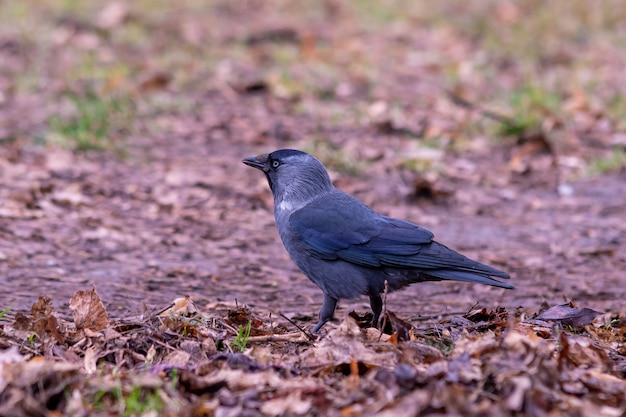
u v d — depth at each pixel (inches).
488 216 552.7
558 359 276.1
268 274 445.7
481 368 267.4
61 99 717.9
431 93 779.4
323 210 366.3
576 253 490.3
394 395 256.8
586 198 585.3
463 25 1019.9
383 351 295.9
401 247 351.9
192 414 245.1
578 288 434.9
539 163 639.1
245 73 810.2
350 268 357.4
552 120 692.1
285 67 831.1
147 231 498.9
